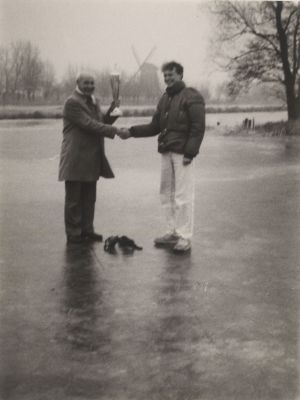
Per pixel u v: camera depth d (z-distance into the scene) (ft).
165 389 8.13
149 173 25.61
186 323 10.23
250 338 9.64
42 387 8.09
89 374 8.45
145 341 9.48
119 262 13.83
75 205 15.35
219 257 14.24
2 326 9.98
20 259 13.93
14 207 19.35
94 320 10.30
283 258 14.14
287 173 24.14
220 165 25.89
